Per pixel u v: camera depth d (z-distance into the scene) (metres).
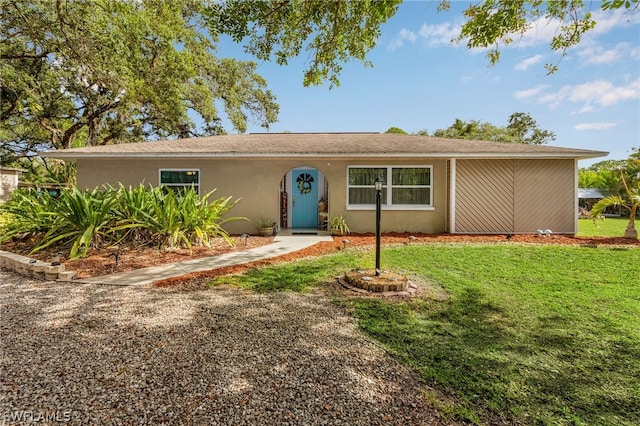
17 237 7.62
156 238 7.46
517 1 4.84
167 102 16.16
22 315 3.67
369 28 5.61
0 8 10.16
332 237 9.87
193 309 3.91
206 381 2.40
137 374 2.48
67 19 9.81
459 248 7.90
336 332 3.30
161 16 14.98
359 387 2.36
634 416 2.09
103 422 1.96
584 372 2.58
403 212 10.59
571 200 10.16
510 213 10.23
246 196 10.68
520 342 3.08
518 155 9.57
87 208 6.77
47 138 22.20
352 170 10.71
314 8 5.40
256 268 5.99
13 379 2.39
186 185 10.61
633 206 9.34
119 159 10.38
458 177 10.30
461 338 3.17
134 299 4.25
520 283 4.97
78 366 2.59
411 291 4.62
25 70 16.67
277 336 3.19
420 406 2.16
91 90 17.52
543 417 2.07
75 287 4.76
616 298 4.25
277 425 1.95
